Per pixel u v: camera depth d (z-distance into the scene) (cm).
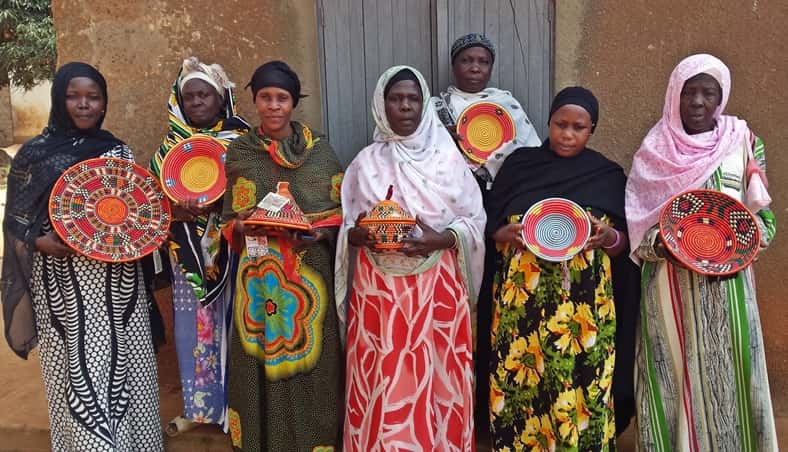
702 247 264
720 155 268
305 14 367
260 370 291
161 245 298
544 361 278
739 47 339
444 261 290
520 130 340
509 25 366
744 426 269
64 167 282
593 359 273
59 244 278
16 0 1227
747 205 270
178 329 324
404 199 284
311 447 294
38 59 1232
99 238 284
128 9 370
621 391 302
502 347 288
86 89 281
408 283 282
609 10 348
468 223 290
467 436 295
